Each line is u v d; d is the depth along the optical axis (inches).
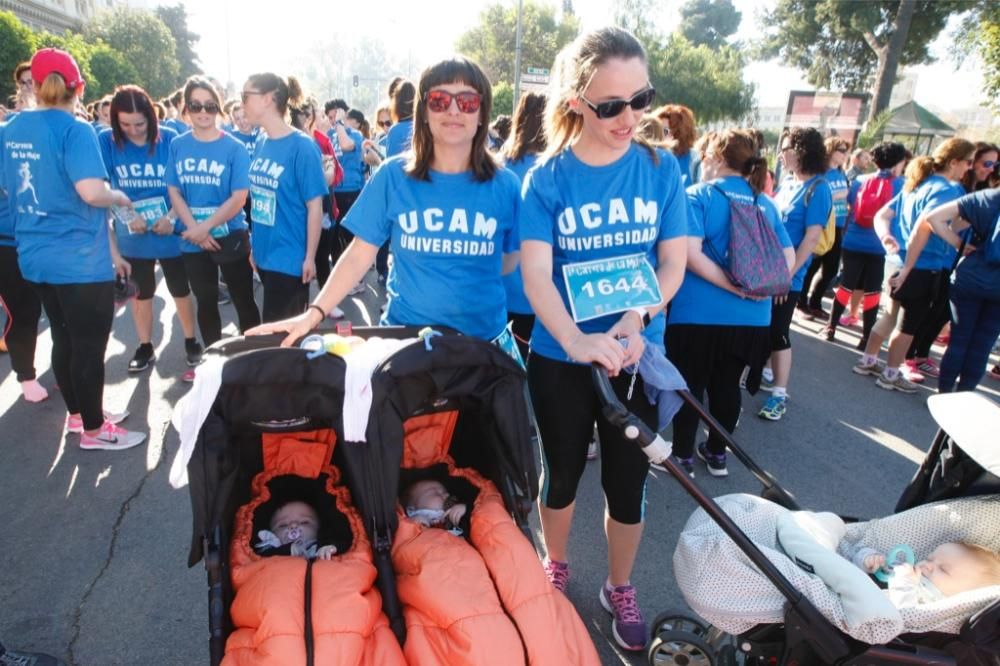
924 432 181.2
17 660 87.4
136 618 101.2
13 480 137.6
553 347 88.9
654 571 118.0
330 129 339.3
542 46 1557.6
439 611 65.4
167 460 147.1
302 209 155.2
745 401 198.8
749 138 133.1
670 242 86.9
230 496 77.9
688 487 72.7
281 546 84.8
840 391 209.2
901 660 71.6
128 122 173.3
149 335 195.2
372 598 68.7
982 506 86.7
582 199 82.7
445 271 93.5
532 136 144.5
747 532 82.2
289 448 92.1
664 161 85.5
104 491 134.6
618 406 71.6
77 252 134.6
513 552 72.2
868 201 234.8
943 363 172.1
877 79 789.9
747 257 124.8
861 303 281.4
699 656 84.7
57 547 117.0
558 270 87.2
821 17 1003.3
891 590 78.4
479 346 81.4
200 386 72.5
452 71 83.8
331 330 95.1
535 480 84.0
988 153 225.6
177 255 186.5
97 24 1729.8
